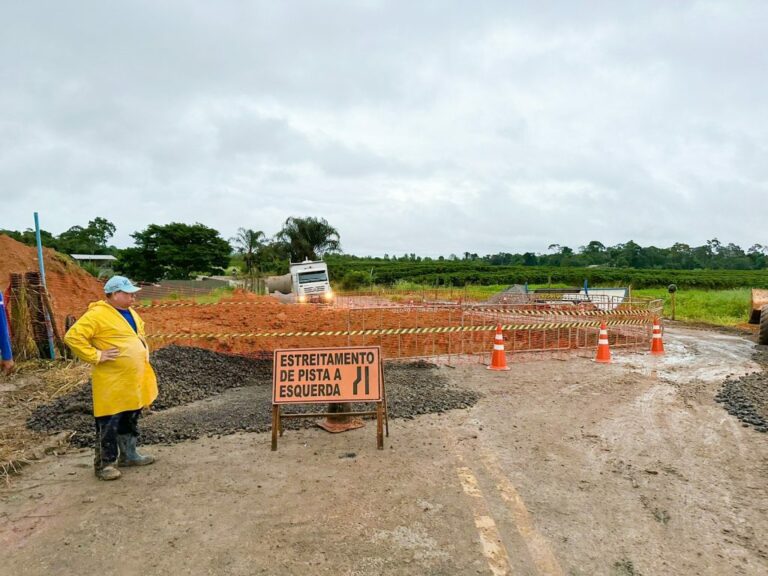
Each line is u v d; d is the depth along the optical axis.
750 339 15.81
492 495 4.56
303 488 4.70
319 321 15.38
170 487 4.75
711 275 64.56
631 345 13.55
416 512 4.23
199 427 6.45
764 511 4.30
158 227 68.38
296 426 6.54
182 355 9.84
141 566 3.50
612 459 5.44
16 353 9.96
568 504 4.41
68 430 6.36
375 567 3.47
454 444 5.88
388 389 8.32
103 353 4.75
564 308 16.20
